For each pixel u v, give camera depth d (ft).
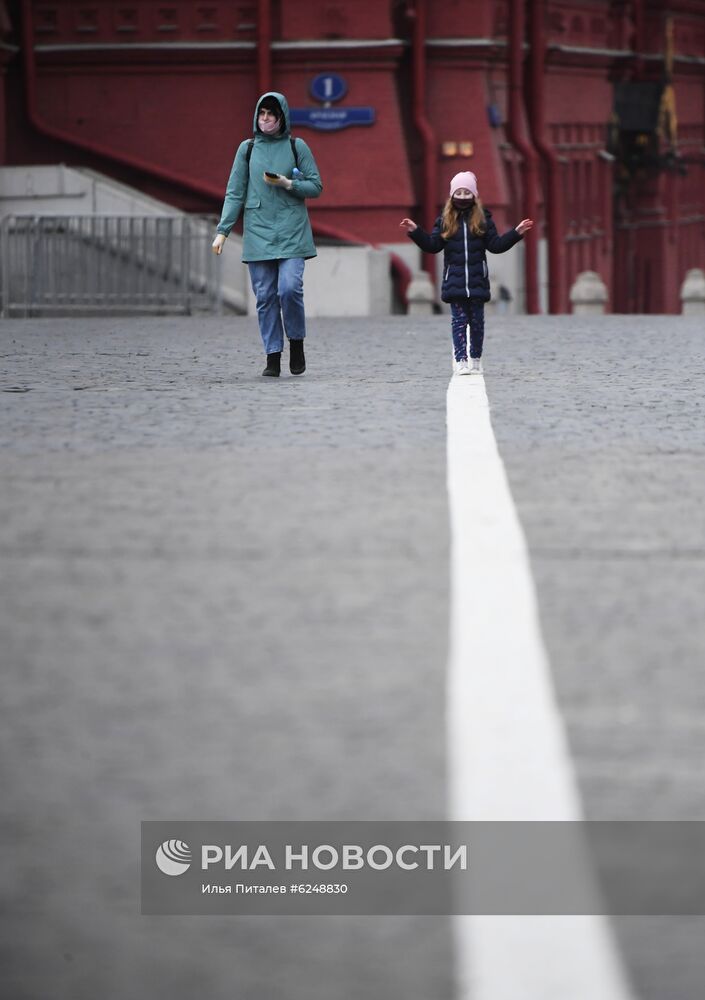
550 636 42.65
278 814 30.71
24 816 30.78
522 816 30.60
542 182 323.57
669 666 40.06
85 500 60.75
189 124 287.07
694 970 25.54
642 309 401.49
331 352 131.85
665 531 55.21
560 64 334.24
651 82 373.81
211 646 41.68
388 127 286.25
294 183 105.91
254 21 284.20
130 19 284.61
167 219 223.71
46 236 224.74
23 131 286.87
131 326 168.76
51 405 89.56
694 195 422.82
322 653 40.98
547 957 25.79
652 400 92.32
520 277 312.50
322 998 24.71
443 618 44.32
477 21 292.40
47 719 36.09
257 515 57.82
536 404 90.22
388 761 33.32
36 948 26.25
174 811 30.91
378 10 283.18
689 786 32.14
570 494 61.77
